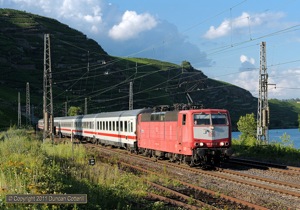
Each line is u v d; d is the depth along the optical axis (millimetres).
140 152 34031
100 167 21141
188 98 27531
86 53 175625
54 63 160875
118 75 158750
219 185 18078
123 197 13820
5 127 90812
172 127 25828
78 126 56094
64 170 17750
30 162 17547
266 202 14242
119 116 38250
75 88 149625
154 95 147125
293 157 28547
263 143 35344
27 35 193375
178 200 14758
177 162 26844
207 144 23359
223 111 23984
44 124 40406
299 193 15141
